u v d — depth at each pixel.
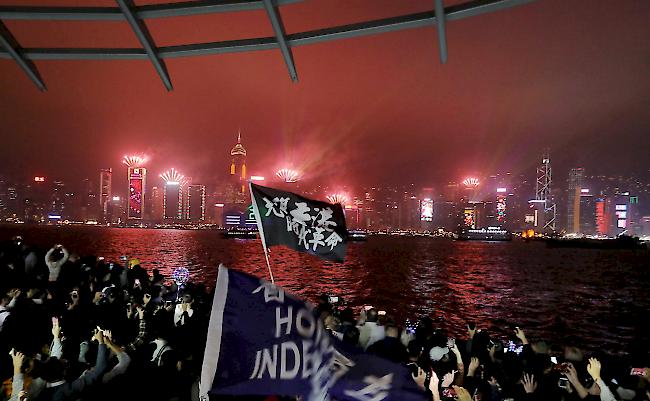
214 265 55.00
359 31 4.21
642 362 11.83
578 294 37.12
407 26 4.15
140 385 8.18
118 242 108.44
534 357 8.82
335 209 6.54
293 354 3.88
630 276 54.94
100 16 4.15
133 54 4.54
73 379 7.55
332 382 3.89
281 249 93.75
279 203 6.38
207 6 4.09
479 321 24.53
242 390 3.76
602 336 21.55
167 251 80.94
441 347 9.97
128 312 11.53
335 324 10.15
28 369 7.32
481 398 7.41
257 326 3.89
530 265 72.38
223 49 4.46
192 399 7.37
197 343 9.77
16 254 19.84
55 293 13.47
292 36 4.32
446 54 4.22
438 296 33.84
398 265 64.25
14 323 9.97
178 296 14.81
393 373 4.03
